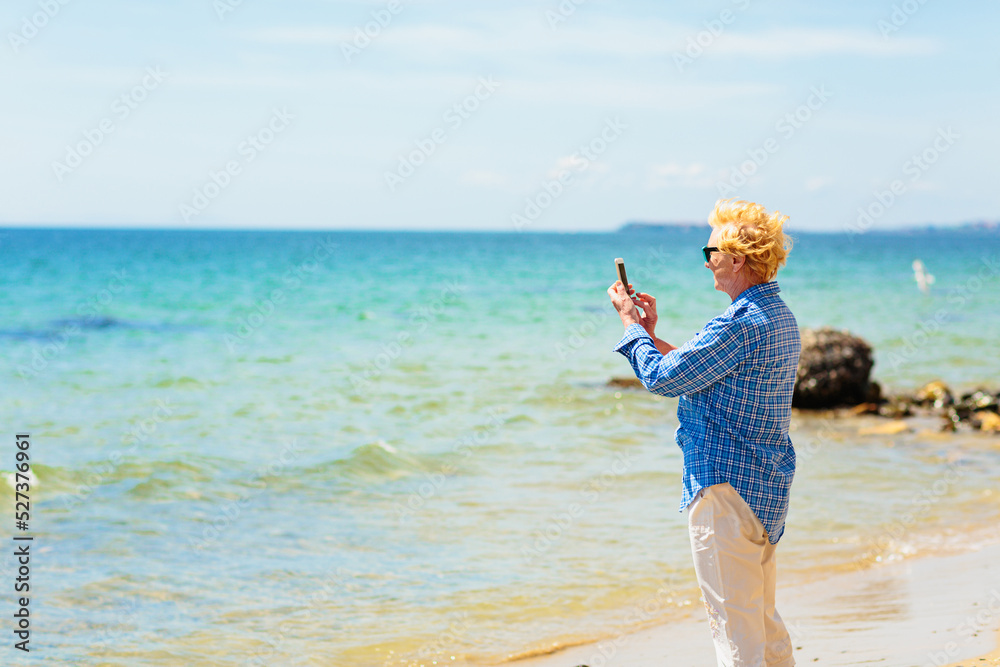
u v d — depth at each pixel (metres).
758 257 2.89
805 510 7.22
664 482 8.01
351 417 11.18
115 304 26.42
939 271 47.06
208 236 152.12
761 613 2.88
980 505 7.39
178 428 10.39
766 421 2.86
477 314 24.84
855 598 5.15
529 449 9.42
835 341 13.02
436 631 4.69
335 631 4.68
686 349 2.87
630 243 118.19
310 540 6.27
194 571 5.59
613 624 4.81
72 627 4.68
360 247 86.44
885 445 10.09
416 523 6.71
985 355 17.80
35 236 132.75
